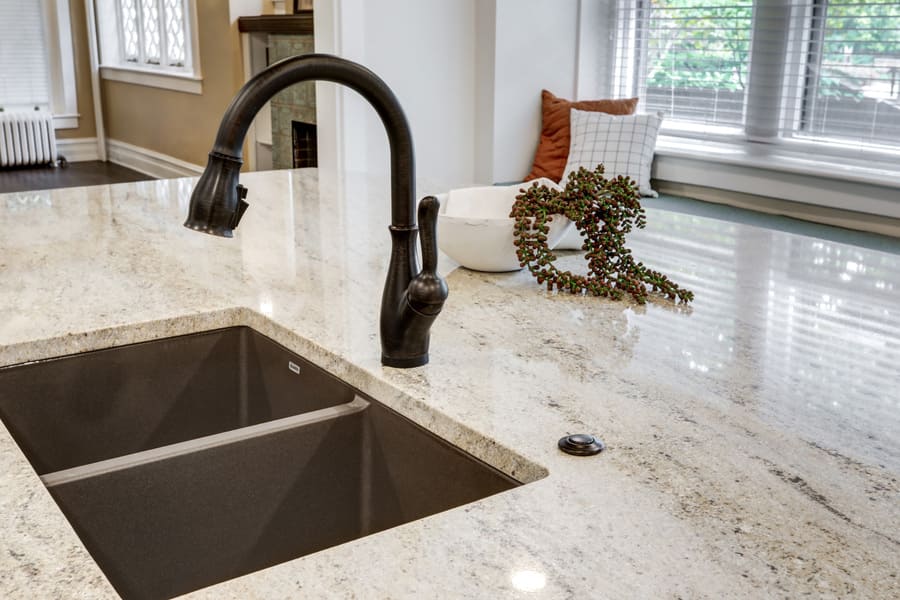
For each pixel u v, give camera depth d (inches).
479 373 47.4
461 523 33.1
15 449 39.2
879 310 58.4
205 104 276.7
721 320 56.4
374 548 31.4
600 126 171.6
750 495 35.2
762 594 28.8
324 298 59.5
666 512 33.8
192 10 273.3
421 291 45.5
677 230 80.4
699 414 42.6
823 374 47.8
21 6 337.1
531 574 29.8
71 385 51.9
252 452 44.6
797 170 148.6
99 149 361.1
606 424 41.4
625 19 184.4
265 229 78.7
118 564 41.9
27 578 29.5
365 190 97.2
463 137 183.0
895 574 30.0
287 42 226.5
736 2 163.8
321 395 51.2
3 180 311.0
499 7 173.8
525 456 38.1
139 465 41.8
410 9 170.9
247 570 45.6
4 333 51.3
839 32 149.9
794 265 69.0
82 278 62.8
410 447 44.4
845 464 37.9
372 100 44.3
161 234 76.2
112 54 348.8
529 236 62.5
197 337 56.0
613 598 28.5
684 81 176.2
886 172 141.1
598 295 61.5
